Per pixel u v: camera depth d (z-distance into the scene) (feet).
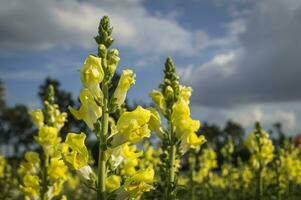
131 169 2.70
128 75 1.55
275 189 3.82
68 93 21.20
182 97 2.04
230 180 5.20
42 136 2.45
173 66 2.07
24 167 2.51
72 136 1.48
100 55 1.54
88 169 1.51
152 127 1.98
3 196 5.11
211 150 5.31
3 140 23.76
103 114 1.51
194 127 1.96
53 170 2.41
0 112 24.04
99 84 1.53
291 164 4.64
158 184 1.97
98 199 1.48
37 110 2.65
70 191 6.59
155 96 2.05
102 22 1.57
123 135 1.47
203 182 5.19
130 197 1.48
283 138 4.92
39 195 2.43
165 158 1.97
